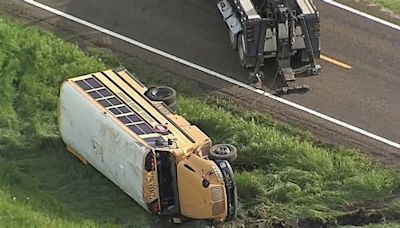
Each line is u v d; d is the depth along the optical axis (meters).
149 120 73.19
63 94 77.31
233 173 73.94
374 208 73.44
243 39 88.50
